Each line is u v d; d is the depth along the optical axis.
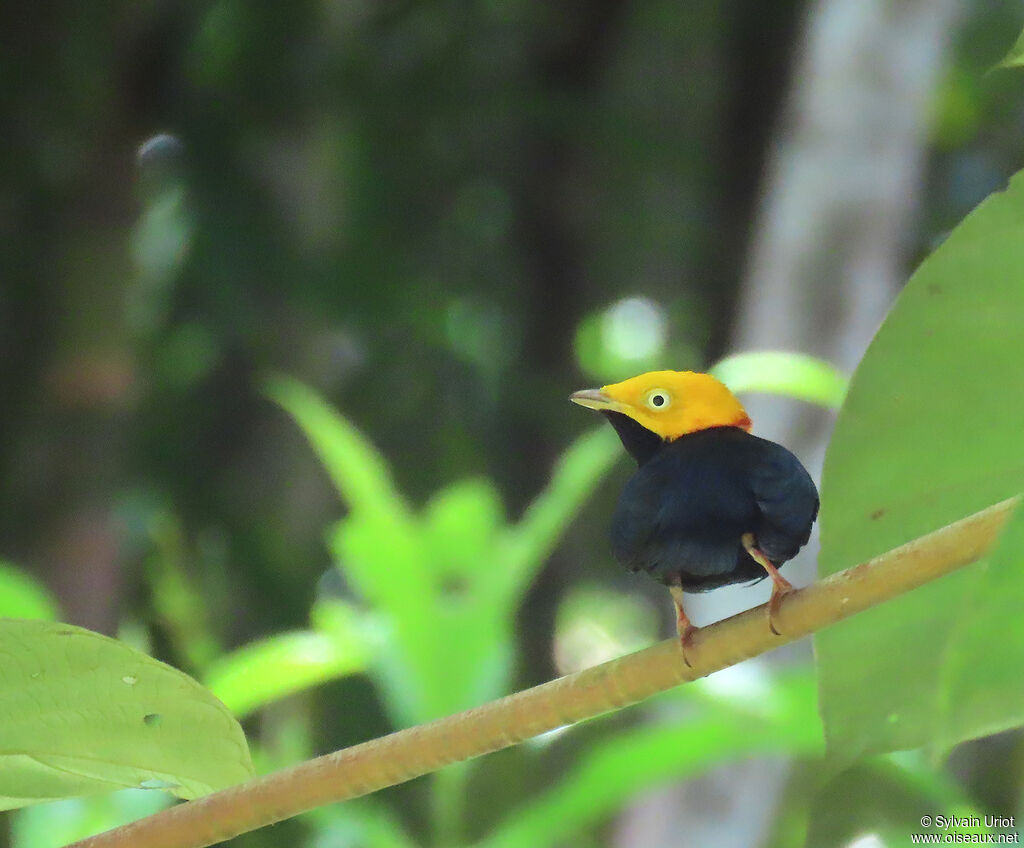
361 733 4.36
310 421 3.07
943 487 2.90
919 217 4.87
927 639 2.90
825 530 2.90
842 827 2.97
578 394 2.95
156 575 4.33
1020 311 2.89
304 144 5.21
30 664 2.89
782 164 3.77
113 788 2.91
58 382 4.40
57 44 4.41
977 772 3.57
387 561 3.05
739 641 2.88
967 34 4.99
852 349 3.57
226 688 3.05
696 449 2.92
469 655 3.05
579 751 3.17
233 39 4.77
